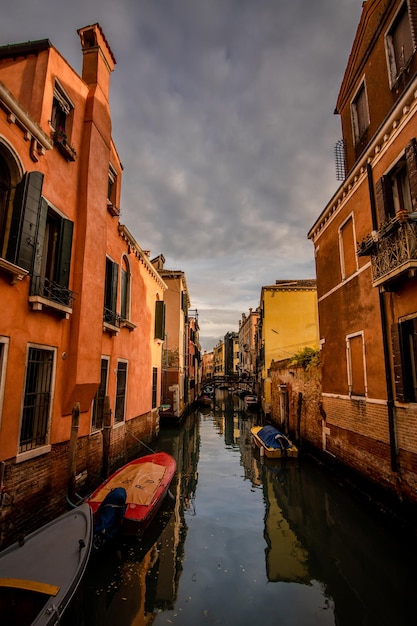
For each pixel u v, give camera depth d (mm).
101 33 8680
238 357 65688
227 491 10023
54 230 7051
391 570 5867
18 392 5488
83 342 7191
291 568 5945
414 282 6684
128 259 11484
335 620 4672
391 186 7691
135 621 4602
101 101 8492
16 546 4605
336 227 10578
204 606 4918
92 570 5676
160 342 15852
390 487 7234
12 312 5402
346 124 10297
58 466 6512
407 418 6801
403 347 7047
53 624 3459
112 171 10320
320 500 9188
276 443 13359
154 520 7695
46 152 6504
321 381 11500
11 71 6742
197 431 21062
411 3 7148
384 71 8180
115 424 9984
